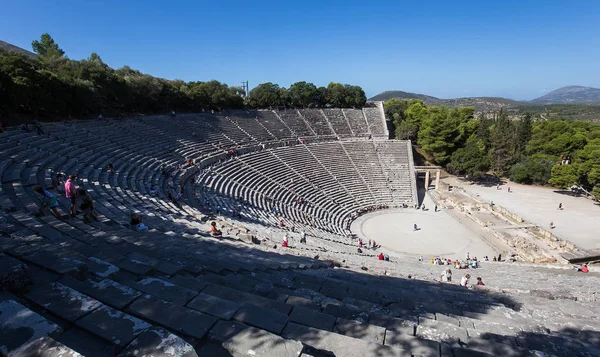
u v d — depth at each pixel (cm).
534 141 6950
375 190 5269
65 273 626
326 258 1873
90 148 2944
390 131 7856
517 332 738
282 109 7175
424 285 1393
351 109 7681
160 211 1998
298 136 6297
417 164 6925
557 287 1758
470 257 3366
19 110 3209
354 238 3812
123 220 1473
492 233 4006
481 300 1161
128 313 525
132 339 425
